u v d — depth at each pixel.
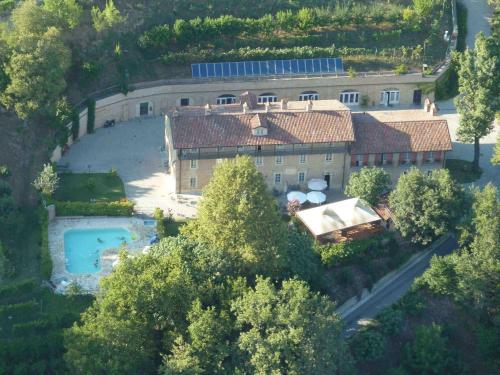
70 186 173.38
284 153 173.75
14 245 158.75
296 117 175.75
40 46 172.12
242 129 172.88
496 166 187.50
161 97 195.88
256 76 198.75
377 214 166.75
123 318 132.88
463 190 164.38
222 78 197.75
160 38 199.25
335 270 159.12
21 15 181.38
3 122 175.38
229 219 143.88
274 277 145.88
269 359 128.62
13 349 138.88
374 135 177.50
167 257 139.75
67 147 183.62
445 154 179.62
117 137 189.38
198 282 139.88
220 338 132.38
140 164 182.00
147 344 134.12
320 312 134.62
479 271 152.12
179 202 172.00
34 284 149.75
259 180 146.62
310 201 171.50
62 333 140.38
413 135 178.12
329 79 199.25
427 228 162.38
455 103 181.00
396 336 152.12
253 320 132.62
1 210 159.25
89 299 149.12
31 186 169.50
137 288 133.38
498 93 178.25
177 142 169.88
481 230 153.12
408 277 162.88
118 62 194.88
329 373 131.75
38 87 171.38
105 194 172.25
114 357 129.00
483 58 175.62
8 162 171.25
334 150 175.00
